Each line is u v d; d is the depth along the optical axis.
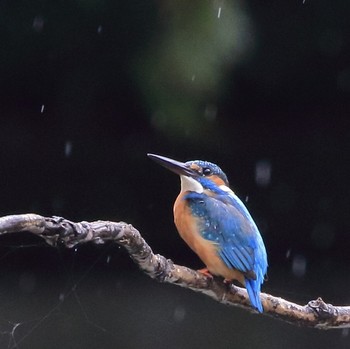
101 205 14.65
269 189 15.25
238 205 6.21
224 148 14.77
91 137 14.66
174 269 5.11
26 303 11.79
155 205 14.70
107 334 10.89
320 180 15.39
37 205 14.53
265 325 10.82
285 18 13.72
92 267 12.84
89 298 12.05
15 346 10.70
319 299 5.46
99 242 4.40
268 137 15.41
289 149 15.42
